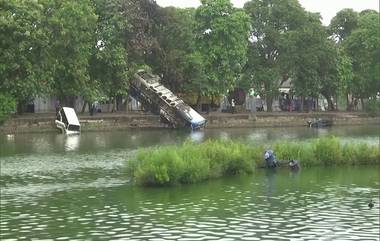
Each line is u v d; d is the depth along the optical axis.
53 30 69.75
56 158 44.56
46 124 71.94
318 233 22.25
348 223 23.72
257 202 27.73
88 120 75.62
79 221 23.94
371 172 37.31
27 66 65.81
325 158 40.47
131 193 29.91
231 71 89.88
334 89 100.38
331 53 95.50
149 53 82.88
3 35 65.00
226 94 93.62
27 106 84.75
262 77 95.19
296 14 98.50
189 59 84.81
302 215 25.06
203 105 99.00
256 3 99.88
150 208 26.33
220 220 24.16
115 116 78.62
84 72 73.12
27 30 65.38
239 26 88.56
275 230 22.66
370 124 97.19
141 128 79.44
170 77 84.25
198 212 25.59
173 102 81.50
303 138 65.06
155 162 32.31
